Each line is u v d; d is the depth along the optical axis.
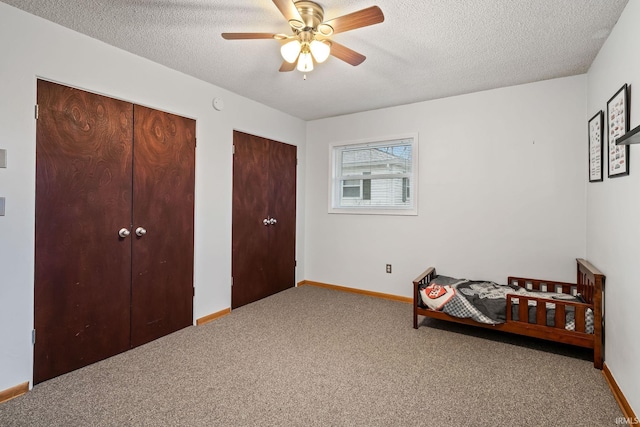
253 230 3.81
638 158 1.71
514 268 3.28
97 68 2.35
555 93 3.07
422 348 2.62
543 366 2.32
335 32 1.89
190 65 2.80
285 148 4.29
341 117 4.38
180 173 2.96
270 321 3.22
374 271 4.14
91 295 2.36
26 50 2.00
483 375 2.20
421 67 2.81
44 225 2.10
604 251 2.31
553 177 3.10
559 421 1.73
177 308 2.97
